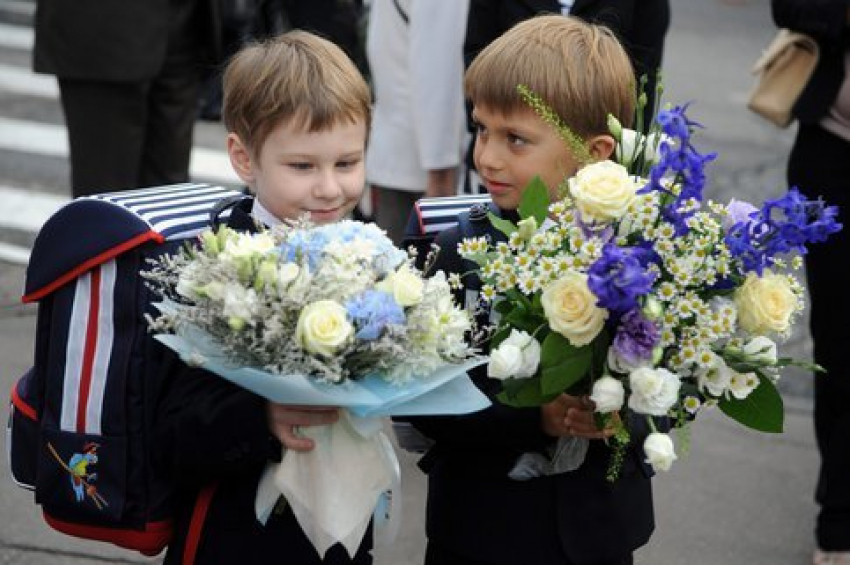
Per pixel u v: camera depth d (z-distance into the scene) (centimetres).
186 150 794
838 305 487
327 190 294
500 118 319
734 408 295
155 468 294
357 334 262
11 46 1283
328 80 290
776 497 572
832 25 472
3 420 588
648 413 272
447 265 324
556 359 278
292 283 260
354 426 281
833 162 485
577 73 318
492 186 324
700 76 1381
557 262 276
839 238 482
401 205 624
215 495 297
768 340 280
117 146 747
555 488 319
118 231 290
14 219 867
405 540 515
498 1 534
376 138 614
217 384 284
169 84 767
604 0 531
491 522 321
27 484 312
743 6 1767
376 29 602
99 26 715
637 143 294
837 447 492
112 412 290
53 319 295
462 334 279
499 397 289
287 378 258
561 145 319
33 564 483
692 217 275
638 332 270
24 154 987
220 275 263
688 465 596
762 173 1058
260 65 294
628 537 325
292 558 299
